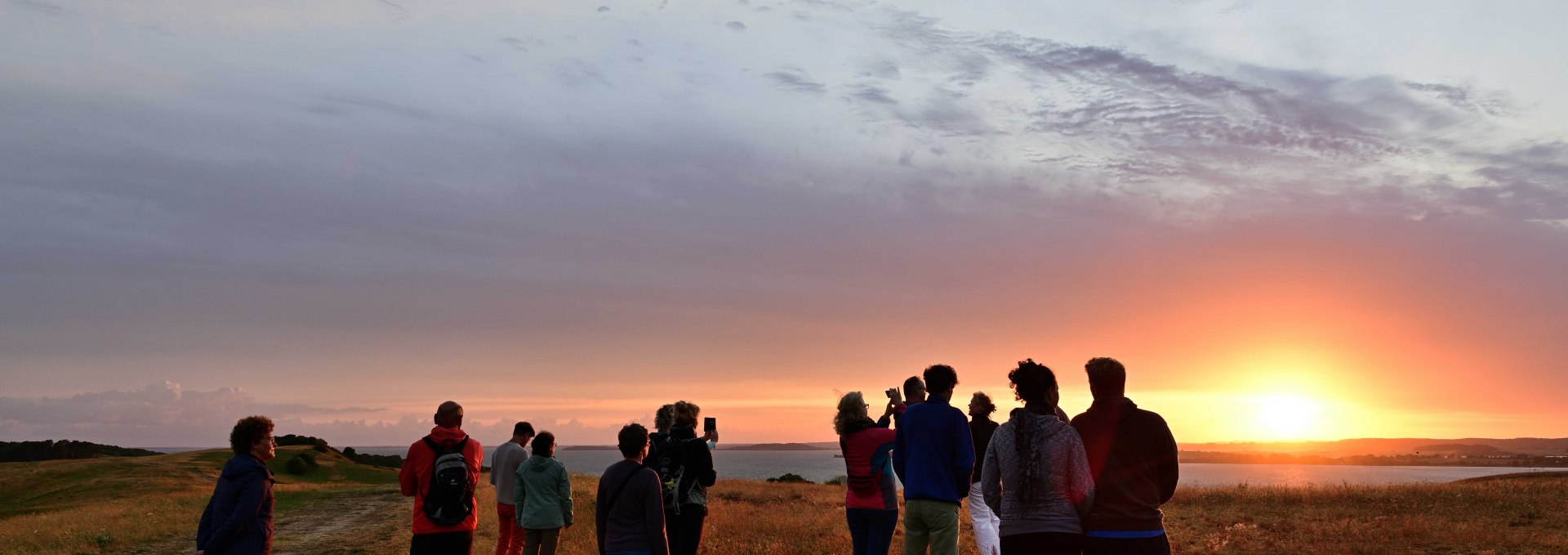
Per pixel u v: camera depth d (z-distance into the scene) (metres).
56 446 90.06
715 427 9.45
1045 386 5.84
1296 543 13.48
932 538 7.41
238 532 6.49
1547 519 15.61
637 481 6.83
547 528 9.99
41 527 19.61
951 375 7.69
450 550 8.23
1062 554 5.53
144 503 26.78
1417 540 13.41
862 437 8.44
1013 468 5.73
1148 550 5.41
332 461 71.25
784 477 51.03
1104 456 5.56
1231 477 149.75
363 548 16.08
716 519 17.97
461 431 8.62
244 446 6.67
